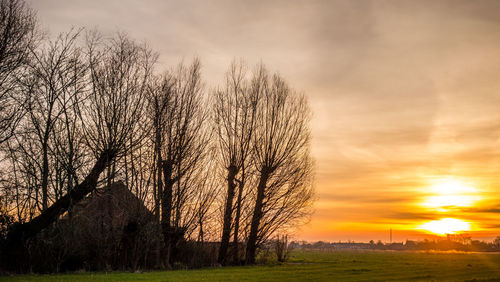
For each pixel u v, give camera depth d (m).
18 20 30.98
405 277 29.53
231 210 41.53
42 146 32.94
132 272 30.22
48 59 33.66
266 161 43.41
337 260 58.56
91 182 31.98
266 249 44.25
